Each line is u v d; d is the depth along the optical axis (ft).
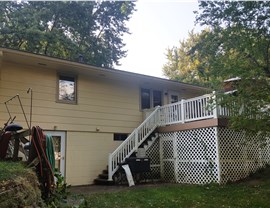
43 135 20.06
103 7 78.74
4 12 66.64
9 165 17.87
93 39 77.66
